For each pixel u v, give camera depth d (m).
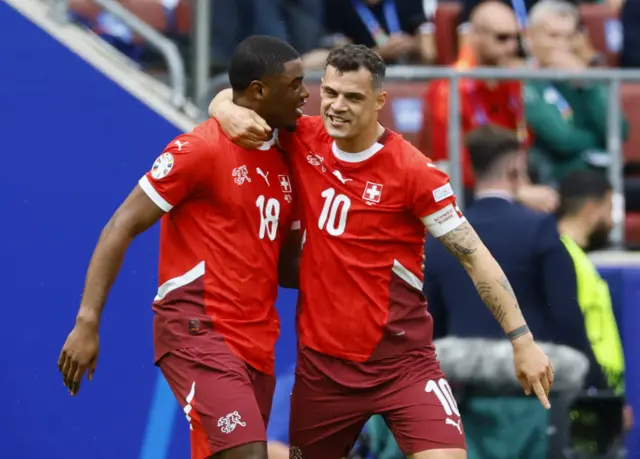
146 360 21.03
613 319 20.25
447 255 19.06
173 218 15.59
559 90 21.98
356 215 15.45
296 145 15.84
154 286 21.12
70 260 20.78
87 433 20.83
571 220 20.91
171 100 22.16
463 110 21.53
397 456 20.14
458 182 21.34
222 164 15.29
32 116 20.72
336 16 26.06
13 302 20.67
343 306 15.63
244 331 15.47
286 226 15.88
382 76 15.10
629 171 23.52
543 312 18.92
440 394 15.75
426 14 26.06
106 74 20.92
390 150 15.35
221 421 14.90
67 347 15.09
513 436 19.44
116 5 23.23
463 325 19.14
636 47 26.70
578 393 19.53
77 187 20.81
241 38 24.55
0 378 20.62
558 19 24.98
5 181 20.66
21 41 20.70
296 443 16.45
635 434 20.25
